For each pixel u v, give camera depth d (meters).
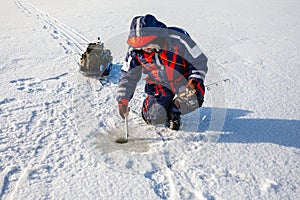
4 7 8.07
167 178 2.08
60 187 1.96
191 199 1.89
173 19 7.12
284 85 3.65
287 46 5.28
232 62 4.41
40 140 2.45
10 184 1.98
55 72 3.82
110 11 7.77
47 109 2.92
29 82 3.50
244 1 10.45
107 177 2.07
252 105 3.11
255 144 2.45
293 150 2.38
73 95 3.24
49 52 4.55
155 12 7.86
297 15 8.12
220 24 6.78
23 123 2.66
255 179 2.07
